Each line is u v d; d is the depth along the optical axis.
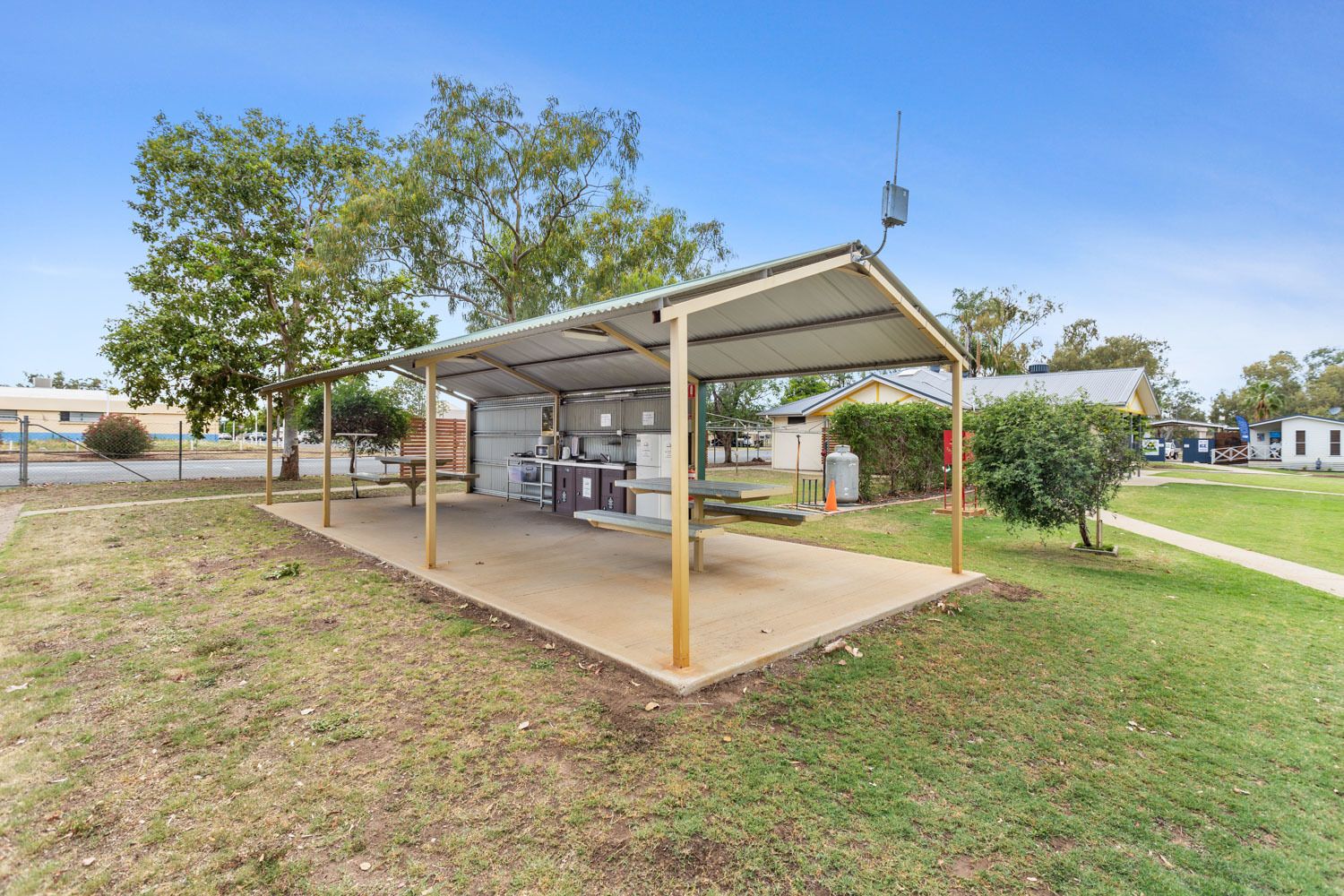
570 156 17.47
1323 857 2.15
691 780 2.53
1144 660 4.06
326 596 5.25
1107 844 2.20
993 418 7.71
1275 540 9.20
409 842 2.12
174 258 15.51
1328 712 3.34
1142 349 40.31
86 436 22.91
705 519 6.24
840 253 4.30
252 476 18.27
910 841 2.18
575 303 18.81
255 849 2.07
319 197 17.56
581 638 4.09
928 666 3.88
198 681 3.47
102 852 2.04
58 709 3.10
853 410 13.53
